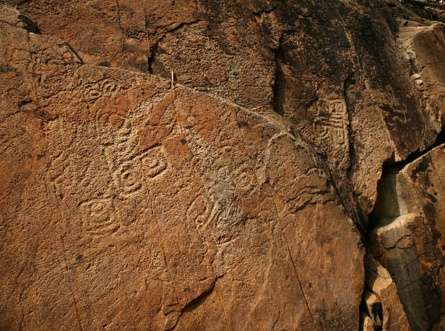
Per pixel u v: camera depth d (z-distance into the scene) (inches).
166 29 115.6
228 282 96.9
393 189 142.8
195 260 94.7
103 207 89.0
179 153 98.2
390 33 160.2
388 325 113.5
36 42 90.5
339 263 110.8
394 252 131.3
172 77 108.5
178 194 96.1
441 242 139.2
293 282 103.7
